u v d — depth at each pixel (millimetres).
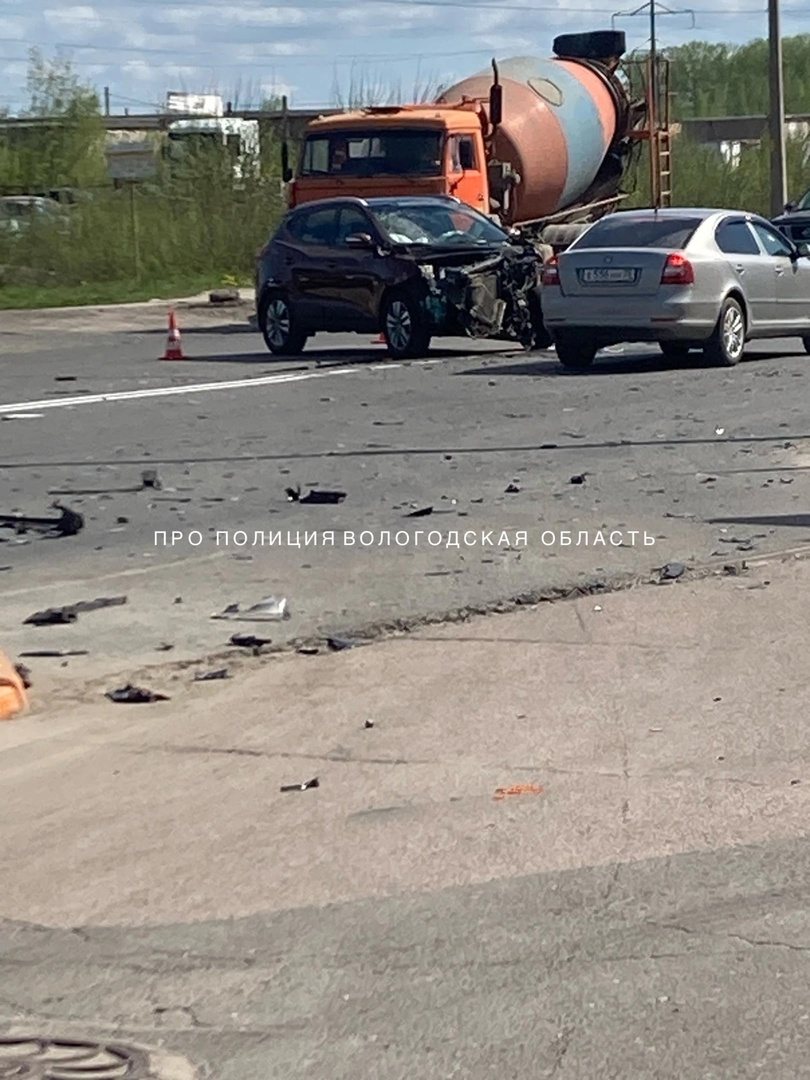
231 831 6254
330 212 22828
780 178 39969
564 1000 4777
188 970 5109
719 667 8047
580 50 32094
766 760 6777
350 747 7117
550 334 20625
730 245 20500
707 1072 4348
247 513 11906
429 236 22266
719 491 12383
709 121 71250
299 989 4941
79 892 5758
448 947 5172
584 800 6402
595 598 9422
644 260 19641
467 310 21531
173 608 9352
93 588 9836
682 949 5086
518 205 28594
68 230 39281
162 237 39844
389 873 5789
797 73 91188
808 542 10664
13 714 7668
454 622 8977
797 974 4895
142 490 12828
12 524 11625
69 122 45938
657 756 6863
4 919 5559
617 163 32031
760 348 23062
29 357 23906
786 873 5652
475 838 6070
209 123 46781
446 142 26172
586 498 12188
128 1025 4770
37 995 4984
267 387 19016
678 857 5820
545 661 8227
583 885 5605
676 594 9445
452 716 7449
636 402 17109
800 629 8648
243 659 8414
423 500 12234
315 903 5566
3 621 9125
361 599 9445
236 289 36875
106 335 28469
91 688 8008
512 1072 4387
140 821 6398
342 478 13148
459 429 15531
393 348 21906
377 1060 4484
